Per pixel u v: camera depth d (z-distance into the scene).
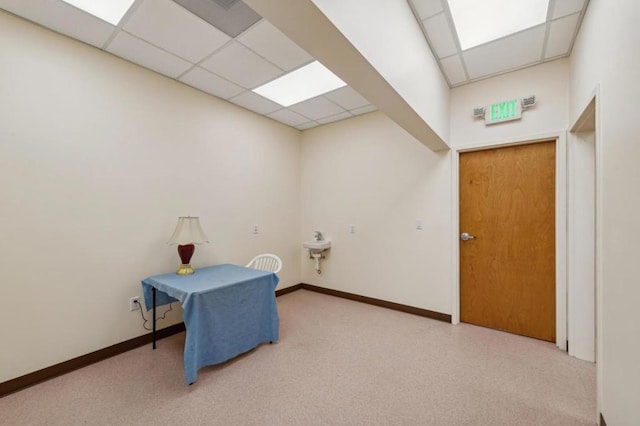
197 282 2.43
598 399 1.65
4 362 1.96
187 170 3.10
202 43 2.38
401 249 3.61
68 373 2.22
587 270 2.42
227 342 2.32
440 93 2.79
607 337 1.53
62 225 2.24
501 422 1.70
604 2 1.62
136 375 2.19
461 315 3.26
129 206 2.63
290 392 1.98
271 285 2.73
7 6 1.93
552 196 2.76
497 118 2.89
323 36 1.30
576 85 2.30
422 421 1.70
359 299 3.99
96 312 2.41
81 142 2.34
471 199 3.18
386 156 3.74
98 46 2.41
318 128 4.45
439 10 2.07
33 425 1.67
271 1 1.09
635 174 1.22
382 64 1.65
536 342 2.75
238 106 3.66
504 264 3.01
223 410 1.80
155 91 2.83
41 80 2.14
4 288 1.98
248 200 3.79
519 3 1.97
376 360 2.41
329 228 4.32
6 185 1.99
